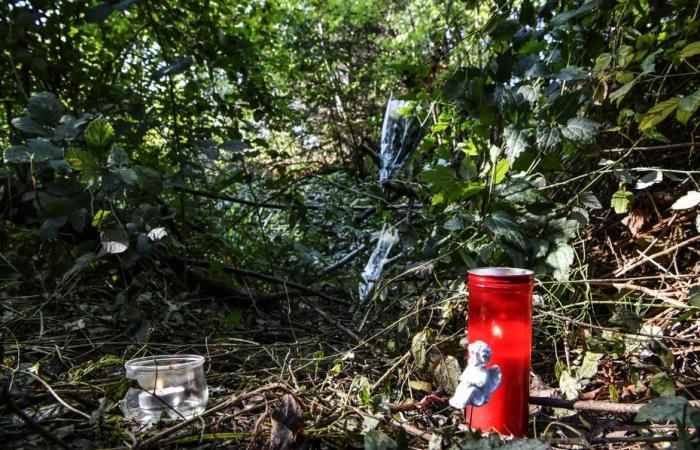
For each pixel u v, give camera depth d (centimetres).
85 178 177
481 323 122
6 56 246
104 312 211
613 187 197
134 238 203
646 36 175
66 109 255
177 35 282
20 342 173
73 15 260
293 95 689
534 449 97
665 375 121
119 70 292
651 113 156
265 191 387
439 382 129
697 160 188
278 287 273
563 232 173
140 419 122
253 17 333
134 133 251
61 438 115
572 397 132
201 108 301
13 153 179
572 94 173
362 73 800
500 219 172
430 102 247
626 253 191
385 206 288
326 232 379
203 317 232
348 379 157
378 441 101
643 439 107
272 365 179
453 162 232
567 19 171
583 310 165
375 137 668
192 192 299
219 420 118
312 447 115
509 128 175
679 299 159
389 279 205
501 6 196
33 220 222
